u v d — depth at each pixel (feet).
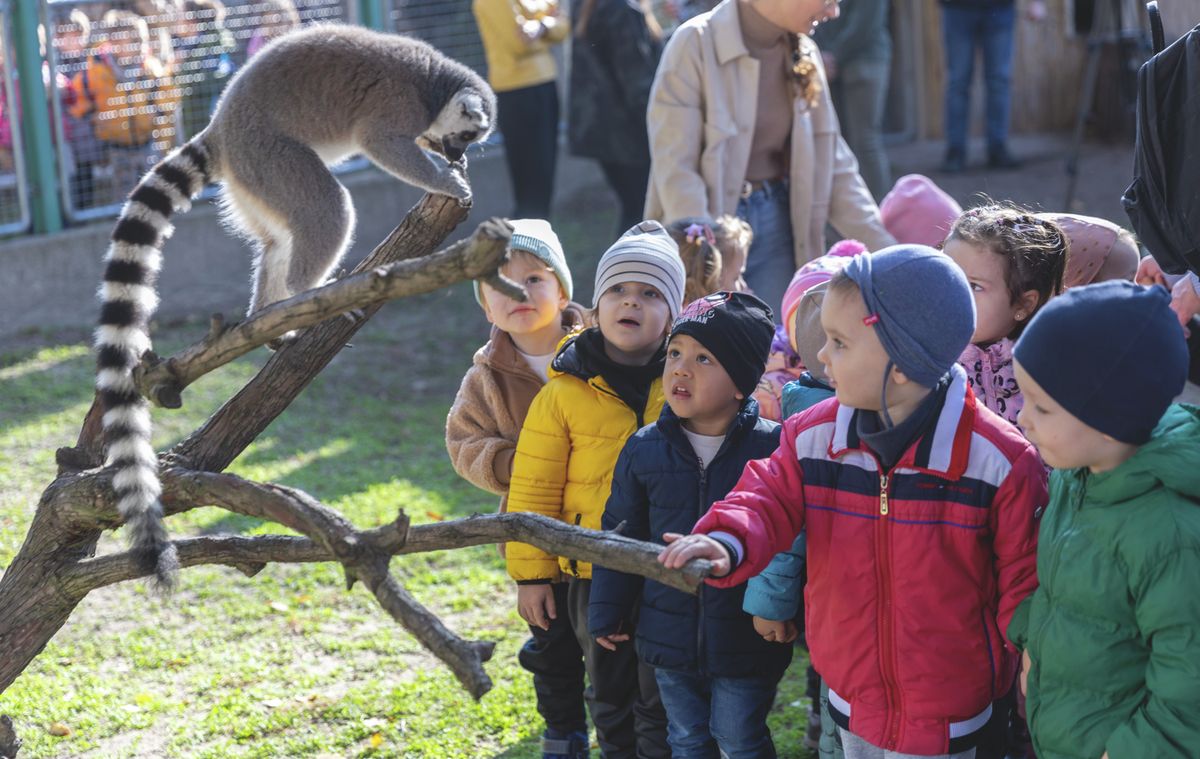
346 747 12.07
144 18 28.04
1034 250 9.25
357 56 11.59
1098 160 35.81
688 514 9.11
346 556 7.06
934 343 7.43
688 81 14.39
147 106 28.32
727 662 9.05
